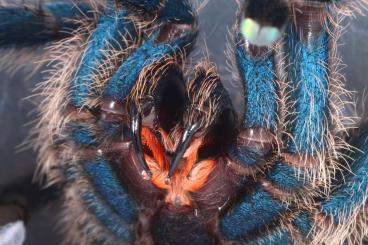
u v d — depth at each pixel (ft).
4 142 0.90
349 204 0.75
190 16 0.71
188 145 0.72
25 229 0.86
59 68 0.79
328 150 0.73
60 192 0.88
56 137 0.78
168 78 0.72
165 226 0.76
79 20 0.75
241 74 0.70
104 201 0.77
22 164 0.90
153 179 0.74
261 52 0.69
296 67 0.70
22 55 0.78
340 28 0.75
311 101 0.71
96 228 0.80
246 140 0.71
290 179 0.73
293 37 0.70
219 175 0.74
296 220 0.75
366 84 0.91
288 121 0.72
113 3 0.72
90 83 0.73
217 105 0.72
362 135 0.77
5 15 0.75
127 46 0.72
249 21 0.63
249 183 0.74
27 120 0.90
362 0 0.72
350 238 0.77
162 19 0.71
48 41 0.76
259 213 0.75
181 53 0.72
